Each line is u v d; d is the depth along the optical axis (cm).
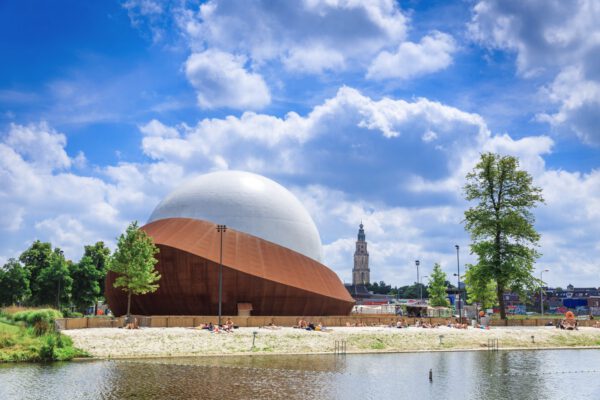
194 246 5919
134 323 4522
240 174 7144
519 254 6353
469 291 8725
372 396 2725
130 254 5328
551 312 16475
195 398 2527
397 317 6066
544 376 3453
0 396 2502
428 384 3078
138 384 2816
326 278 6562
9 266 8094
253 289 5897
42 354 3556
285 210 6844
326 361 3844
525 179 6500
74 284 8531
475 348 5025
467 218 6675
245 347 4256
